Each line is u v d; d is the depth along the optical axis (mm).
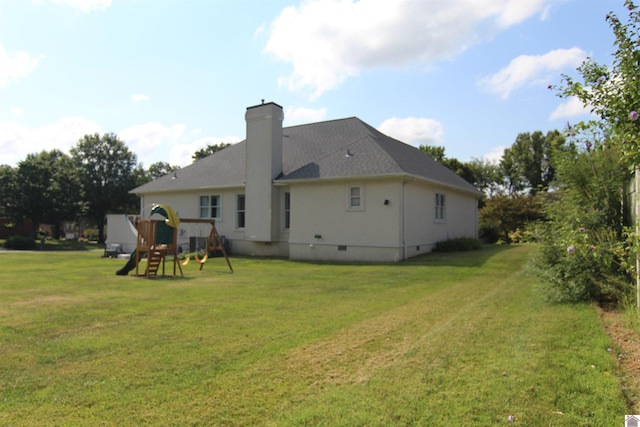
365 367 4426
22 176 38938
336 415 3330
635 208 6242
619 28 4617
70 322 6590
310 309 7449
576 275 7035
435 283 10281
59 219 41062
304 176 17750
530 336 5105
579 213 7395
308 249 17734
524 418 3178
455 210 22125
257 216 19375
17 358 4887
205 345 5324
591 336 4996
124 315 7070
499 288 8969
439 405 3432
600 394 3508
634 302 6168
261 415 3424
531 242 9023
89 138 50094
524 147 49000
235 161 23000
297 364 4586
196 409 3551
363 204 16484
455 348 4797
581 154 7848
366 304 7848
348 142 20000
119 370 4480
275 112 19172
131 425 3301
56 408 3600
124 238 23062
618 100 4602
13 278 12211
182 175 24359
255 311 7320
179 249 22453
